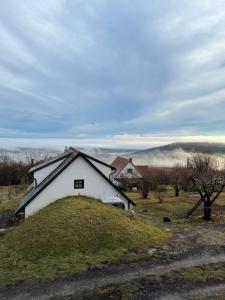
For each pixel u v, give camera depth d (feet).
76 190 90.58
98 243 60.70
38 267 52.34
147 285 45.11
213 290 43.47
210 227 80.69
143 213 110.83
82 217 69.21
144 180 176.96
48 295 42.98
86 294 42.91
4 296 43.01
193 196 157.58
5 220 91.09
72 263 53.42
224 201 137.59
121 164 225.35
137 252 58.03
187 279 46.85
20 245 61.31
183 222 90.74
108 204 87.51
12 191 167.94
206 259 54.95
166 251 58.85
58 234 62.18
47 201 88.28
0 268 52.54
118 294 42.73
